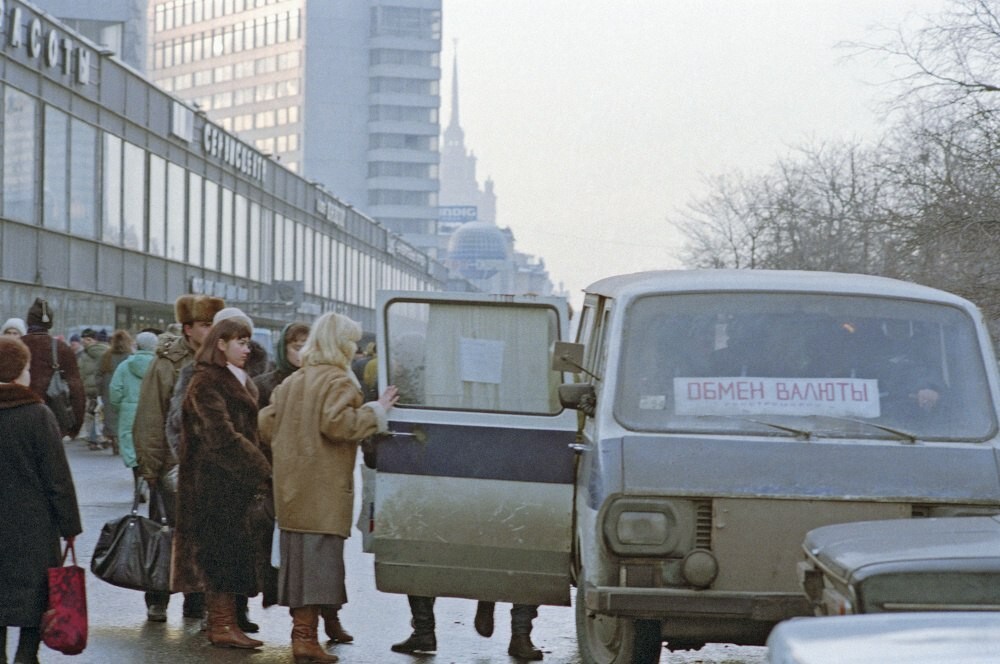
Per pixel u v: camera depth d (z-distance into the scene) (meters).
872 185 46.75
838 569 5.82
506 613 11.97
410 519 9.05
